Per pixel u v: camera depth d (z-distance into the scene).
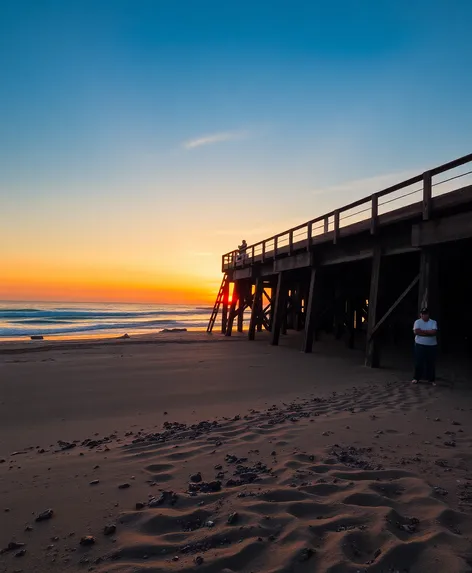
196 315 70.75
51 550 2.47
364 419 5.35
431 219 8.68
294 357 14.05
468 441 4.36
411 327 16.94
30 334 29.95
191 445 4.47
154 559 2.34
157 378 10.06
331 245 13.90
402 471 3.45
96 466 3.92
